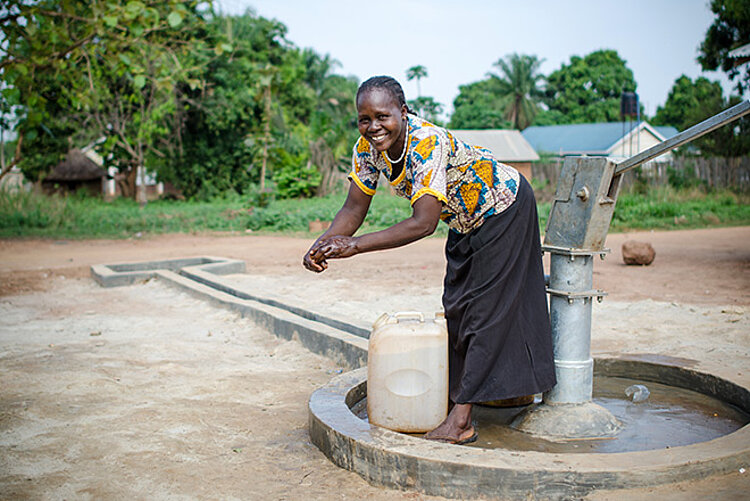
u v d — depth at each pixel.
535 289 3.36
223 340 6.16
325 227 18.58
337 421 3.29
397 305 7.47
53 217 20.22
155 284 9.45
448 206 3.26
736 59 12.29
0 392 4.47
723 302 7.29
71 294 9.02
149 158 31.53
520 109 60.66
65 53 10.66
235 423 3.85
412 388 3.31
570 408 3.48
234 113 30.83
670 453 2.80
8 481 3.03
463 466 2.74
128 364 5.27
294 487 2.95
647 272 9.77
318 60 61.72
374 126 2.95
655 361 4.27
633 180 24.91
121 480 3.04
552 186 24.84
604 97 62.75
